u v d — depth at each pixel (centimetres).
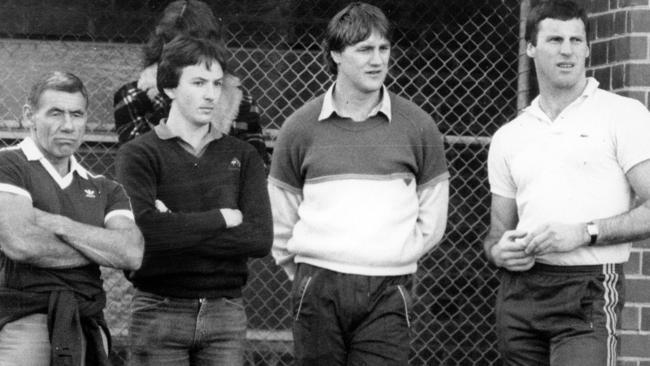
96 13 1188
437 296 1203
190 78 946
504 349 992
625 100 971
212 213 939
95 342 898
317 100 980
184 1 1034
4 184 884
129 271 949
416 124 967
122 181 940
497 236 1005
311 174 964
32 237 873
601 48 1112
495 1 1208
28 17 1185
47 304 880
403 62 1209
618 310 963
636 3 1084
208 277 941
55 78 904
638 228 942
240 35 1197
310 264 959
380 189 953
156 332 938
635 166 953
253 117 1041
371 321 946
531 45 985
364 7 962
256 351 1193
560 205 959
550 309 966
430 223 970
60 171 912
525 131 987
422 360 1202
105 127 1188
